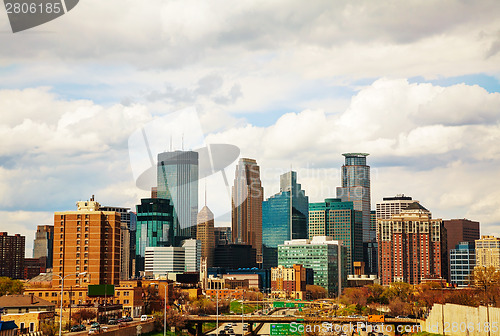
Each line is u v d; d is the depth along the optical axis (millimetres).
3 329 184125
